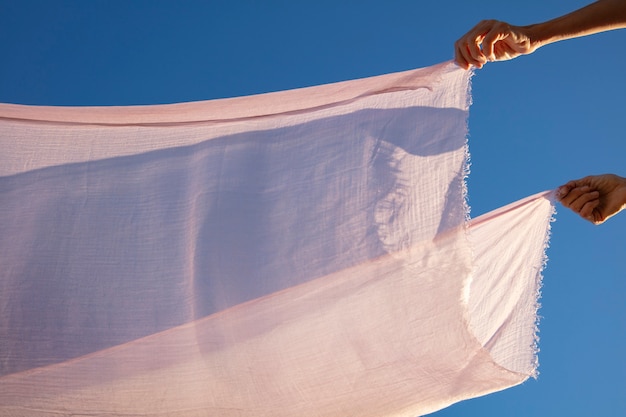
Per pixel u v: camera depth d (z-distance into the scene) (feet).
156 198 4.68
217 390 4.30
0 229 4.65
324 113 4.65
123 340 4.36
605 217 4.93
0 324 4.41
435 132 4.23
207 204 4.56
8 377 4.34
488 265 5.02
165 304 4.40
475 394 4.20
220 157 4.70
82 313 4.42
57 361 4.36
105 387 4.34
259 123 4.75
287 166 4.54
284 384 4.26
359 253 4.19
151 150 4.85
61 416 4.33
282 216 4.40
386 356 4.14
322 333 4.19
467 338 4.00
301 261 4.27
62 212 4.69
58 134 4.95
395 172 4.24
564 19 4.17
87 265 4.52
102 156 4.86
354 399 4.25
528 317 4.87
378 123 4.43
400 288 4.09
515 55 4.24
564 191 4.97
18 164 4.85
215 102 4.78
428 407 4.28
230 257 4.39
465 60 4.23
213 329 4.31
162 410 4.33
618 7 4.11
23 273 4.51
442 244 4.02
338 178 4.39
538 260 4.98
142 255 4.52
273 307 4.26
